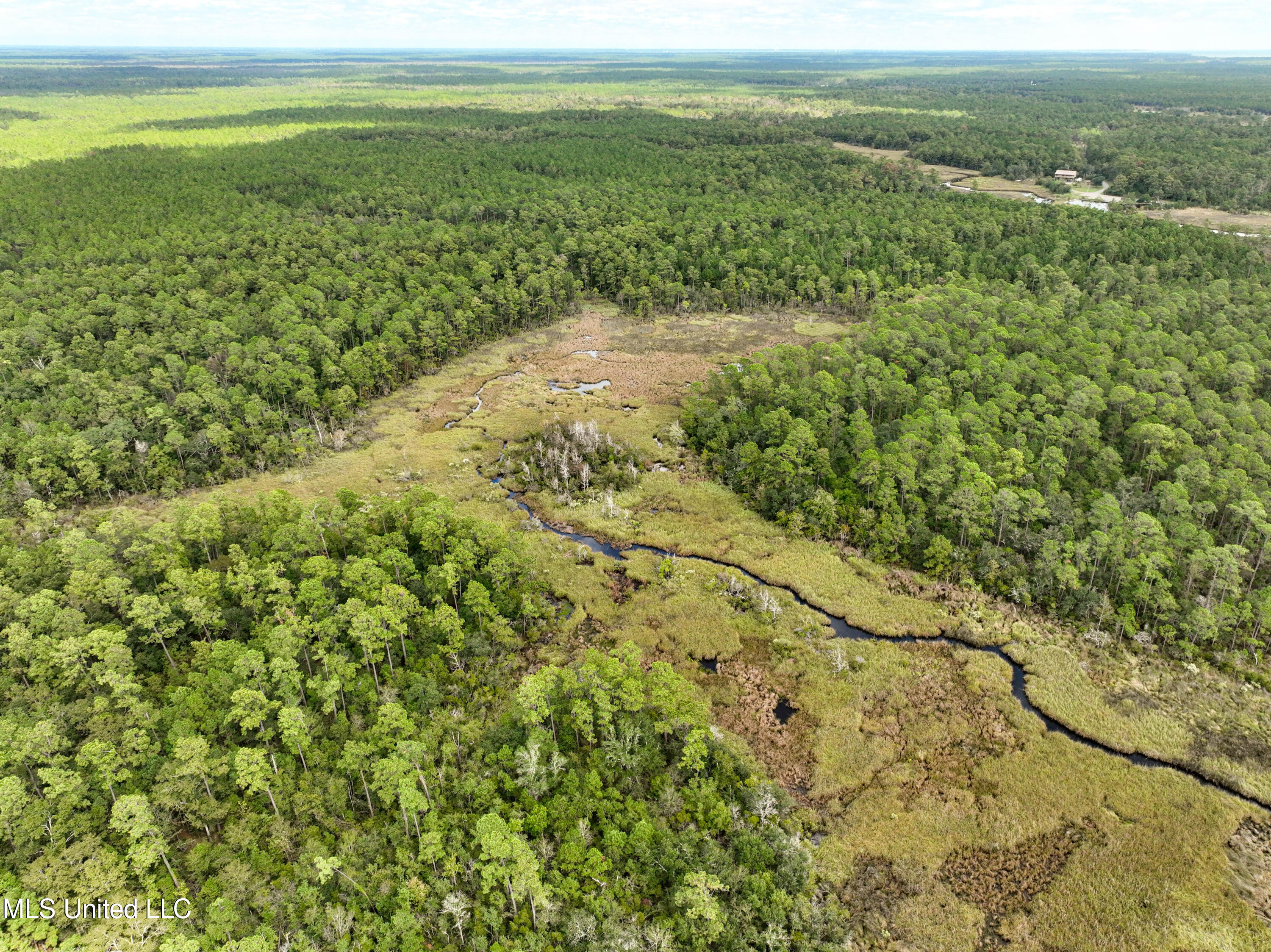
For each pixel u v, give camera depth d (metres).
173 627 68.25
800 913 49.19
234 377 120.81
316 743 61.25
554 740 60.81
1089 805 57.81
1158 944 47.91
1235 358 109.19
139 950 44.94
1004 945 48.72
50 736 54.16
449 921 48.72
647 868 52.16
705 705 67.88
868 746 64.00
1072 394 101.62
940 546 83.75
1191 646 71.00
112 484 101.94
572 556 91.00
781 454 98.06
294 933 47.34
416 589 78.69
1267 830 55.19
